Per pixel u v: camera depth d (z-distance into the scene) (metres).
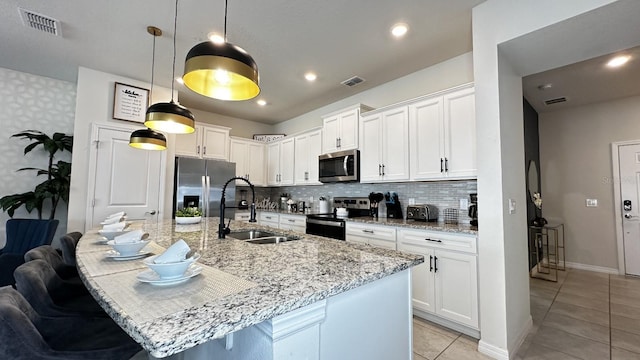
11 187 3.49
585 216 4.38
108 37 2.73
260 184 5.36
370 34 2.62
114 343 1.22
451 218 3.01
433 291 2.48
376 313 1.23
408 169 3.04
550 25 1.83
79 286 1.75
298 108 4.84
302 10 2.30
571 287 3.50
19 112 3.54
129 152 3.60
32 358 0.92
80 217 3.29
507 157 2.12
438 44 2.79
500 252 1.99
